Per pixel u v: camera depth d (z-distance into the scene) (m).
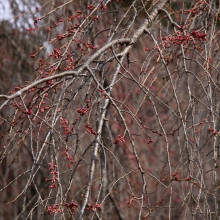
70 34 5.96
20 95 4.84
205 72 6.12
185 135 5.52
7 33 9.57
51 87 5.28
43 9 9.05
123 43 5.93
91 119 8.96
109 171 9.28
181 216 10.17
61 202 4.84
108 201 9.20
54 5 8.24
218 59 6.65
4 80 9.66
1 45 9.70
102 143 5.23
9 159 9.69
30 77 9.45
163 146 10.05
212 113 5.66
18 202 9.88
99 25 8.73
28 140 9.38
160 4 6.50
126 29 6.22
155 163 10.10
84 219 8.71
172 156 10.02
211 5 6.63
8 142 5.68
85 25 6.49
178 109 5.56
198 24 6.62
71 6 8.20
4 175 10.02
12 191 9.90
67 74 5.23
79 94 8.29
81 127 8.98
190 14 6.68
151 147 10.20
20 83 9.50
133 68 9.55
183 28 5.96
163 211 10.09
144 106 9.84
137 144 10.02
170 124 10.09
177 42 5.83
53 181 4.89
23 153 9.81
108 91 5.43
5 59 9.69
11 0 9.50
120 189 9.38
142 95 9.72
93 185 9.02
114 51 5.84
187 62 7.20
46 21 8.88
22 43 9.45
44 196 9.62
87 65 5.39
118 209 9.20
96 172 9.12
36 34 9.20
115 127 9.19
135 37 6.03
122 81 9.44
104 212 8.85
